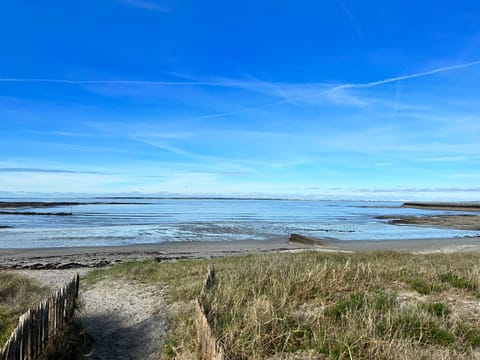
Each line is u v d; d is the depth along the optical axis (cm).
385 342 435
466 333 466
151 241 2733
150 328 638
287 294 620
